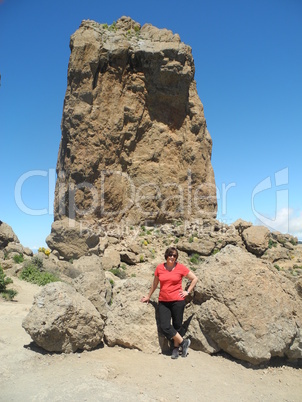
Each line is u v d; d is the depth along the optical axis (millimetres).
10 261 21750
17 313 11016
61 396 5664
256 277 8078
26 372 6457
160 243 32719
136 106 36094
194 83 39188
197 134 38438
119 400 5652
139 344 7668
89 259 22266
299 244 35656
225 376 7027
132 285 8273
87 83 33312
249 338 7492
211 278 8062
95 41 33844
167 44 36156
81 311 7387
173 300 7656
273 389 6844
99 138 33500
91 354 7387
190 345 8117
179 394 6098
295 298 8375
